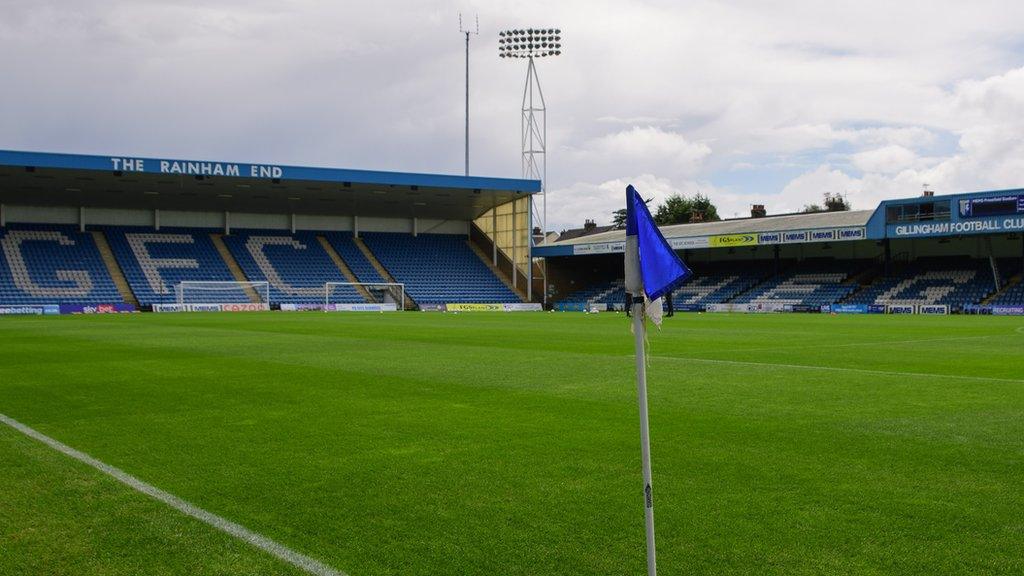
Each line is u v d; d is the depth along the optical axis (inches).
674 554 223.5
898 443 363.9
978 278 2233.0
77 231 2573.8
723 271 2810.0
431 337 1115.3
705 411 453.7
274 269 2701.8
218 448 364.5
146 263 2539.4
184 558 223.8
